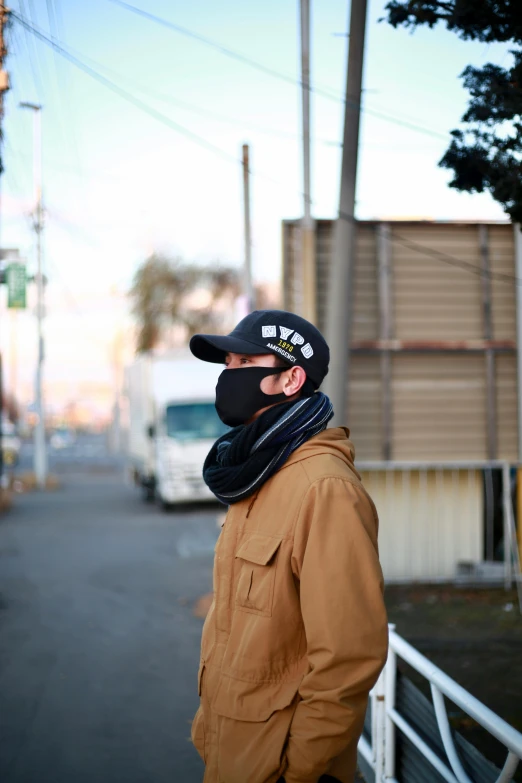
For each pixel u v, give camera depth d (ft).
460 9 9.46
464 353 25.31
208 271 93.86
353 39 17.25
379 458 25.22
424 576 24.81
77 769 12.37
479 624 19.38
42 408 81.35
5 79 17.54
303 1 21.94
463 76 9.72
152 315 92.43
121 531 43.27
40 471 80.89
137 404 69.51
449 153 10.03
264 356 6.15
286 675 5.48
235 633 5.67
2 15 17.30
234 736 5.49
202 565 31.53
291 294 25.34
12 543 38.63
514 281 25.21
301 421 5.83
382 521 24.95
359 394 25.20
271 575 5.53
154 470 60.18
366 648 5.07
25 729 14.06
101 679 16.90
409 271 25.14
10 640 20.20
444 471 25.11
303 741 5.07
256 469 5.75
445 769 8.20
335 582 5.15
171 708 15.07
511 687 14.64
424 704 9.14
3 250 46.78
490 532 24.84
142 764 12.53
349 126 17.88
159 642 19.94
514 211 10.11
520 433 25.34
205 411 56.13
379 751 10.30
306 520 5.44
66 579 28.89
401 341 25.08
